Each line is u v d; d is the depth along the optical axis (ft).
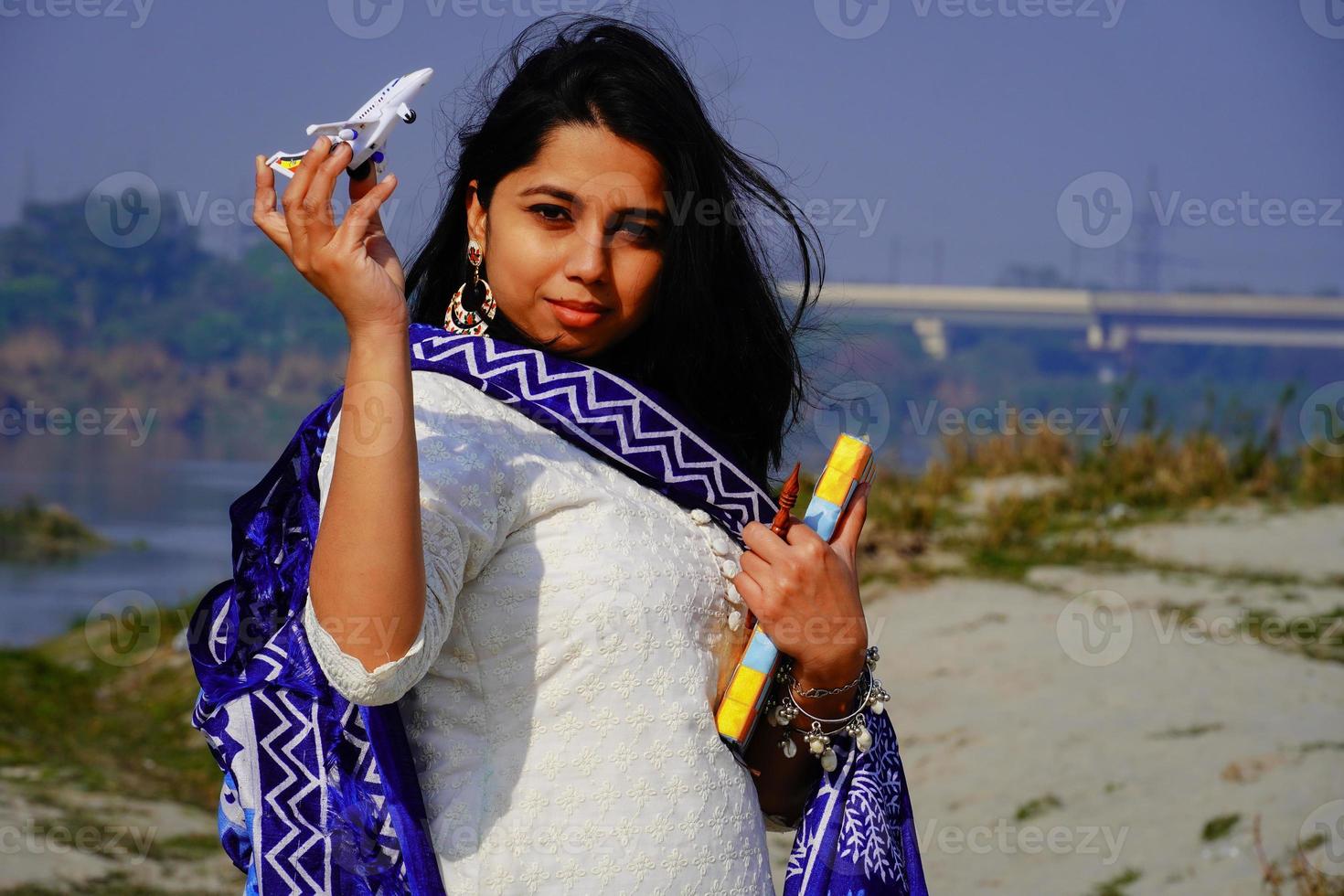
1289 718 27.86
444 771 7.95
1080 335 224.53
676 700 8.07
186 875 23.52
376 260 7.06
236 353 269.23
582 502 8.12
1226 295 226.17
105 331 269.44
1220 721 27.76
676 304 9.18
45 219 284.00
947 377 215.72
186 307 279.28
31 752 32.86
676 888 7.88
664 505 8.73
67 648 44.78
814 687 8.81
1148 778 25.43
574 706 7.84
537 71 8.93
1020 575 40.50
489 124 8.99
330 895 8.10
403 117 7.17
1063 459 54.49
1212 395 55.98
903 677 32.45
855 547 9.17
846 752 9.36
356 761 8.17
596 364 9.30
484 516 7.63
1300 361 216.33
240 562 8.59
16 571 70.59
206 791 30.35
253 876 8.18
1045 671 31.65
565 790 7.79
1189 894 20.81
